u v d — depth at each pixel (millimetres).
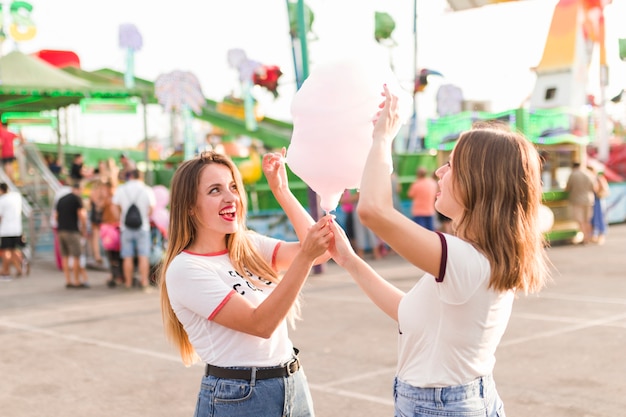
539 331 7520
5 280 13375
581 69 22266
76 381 6125
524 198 2225
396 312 2412
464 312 2162
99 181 15055
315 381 5898
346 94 2480
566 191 17078
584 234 16922
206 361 2574
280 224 15719
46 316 9375
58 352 7215
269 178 2873
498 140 2240
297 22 12789
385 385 5742
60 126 24797
